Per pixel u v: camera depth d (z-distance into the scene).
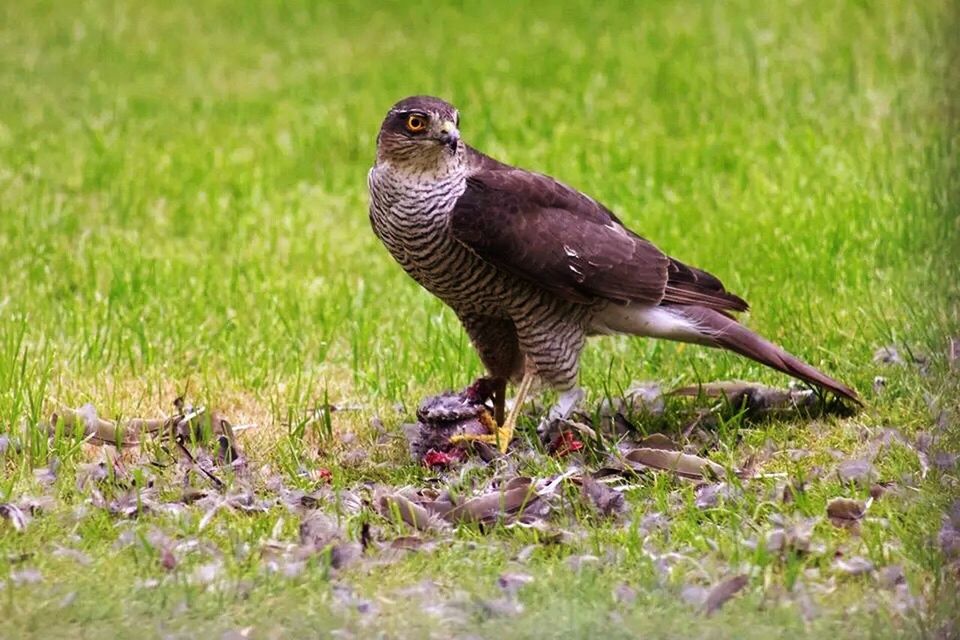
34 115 21.62
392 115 10.30
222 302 14.25
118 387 12.13
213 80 23.44
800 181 16.78
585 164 18.05
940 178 15.72
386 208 10.51
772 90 20.38
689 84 21.02
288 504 9.65
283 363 12.84
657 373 12.38
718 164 18.00
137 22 26.77
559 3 26.58
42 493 9.82
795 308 13.27
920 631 7.77
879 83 20.02
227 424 10.71
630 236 10.98
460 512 9.34
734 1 24.41
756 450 10.55
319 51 24.89
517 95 21.50
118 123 21.02
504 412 11.27
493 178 10.52
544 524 9.15
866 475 9.78
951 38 20.52
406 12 26.84
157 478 10.11
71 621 8.07
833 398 11.26
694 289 11.04
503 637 7.87
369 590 8.43
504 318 11.00
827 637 7.80
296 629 7.98
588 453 10.58
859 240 14.81
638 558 8.68
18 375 11.95
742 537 8.86
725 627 7.91
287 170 18.95
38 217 16.78
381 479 10.40
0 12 27.17
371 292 14.59
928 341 12.05
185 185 18.19
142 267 15.16
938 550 8.56
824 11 23.02
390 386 11.98
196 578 8.48
